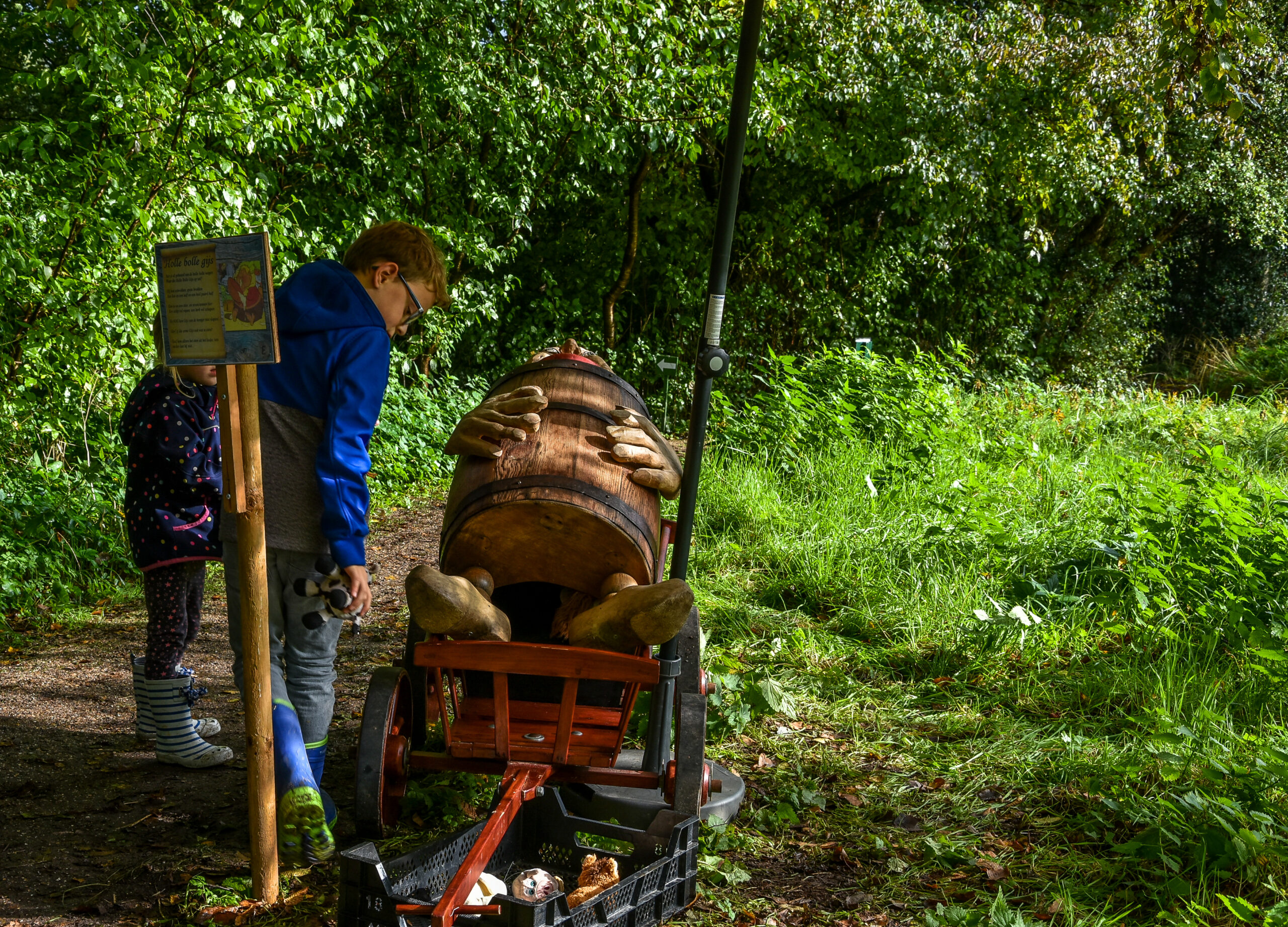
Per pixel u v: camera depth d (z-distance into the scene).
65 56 10.45
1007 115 15.68
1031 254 17.59
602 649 3.16
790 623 5.74
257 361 2.68
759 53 14.51
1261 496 6.54
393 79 12.69
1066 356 21.25
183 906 2.91
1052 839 3.50
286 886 3.04
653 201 17.58
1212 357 20.58
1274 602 5.22
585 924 2.51
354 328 3.07
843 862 3.34
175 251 2.74
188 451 3.66
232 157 9.99
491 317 13.94
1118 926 2.97
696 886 3.07
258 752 2.89
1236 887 3.10
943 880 3.24
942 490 7.57
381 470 10.06
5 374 7.34
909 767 4.08
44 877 3.06
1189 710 4.41
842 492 7.88
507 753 3.14
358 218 12.34
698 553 6.93
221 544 3.82
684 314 18.05
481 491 3.37
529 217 15.78
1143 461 10.08
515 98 12.66
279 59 8.77
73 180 7.73
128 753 4.07
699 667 3.51
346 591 2.94
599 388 3.70
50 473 7.31
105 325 7.28
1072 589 5.85
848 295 19.20
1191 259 23.11
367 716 3.19
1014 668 5.05
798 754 4.17
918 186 16.36
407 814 3.50
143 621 6.08
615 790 3.62
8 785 3.71
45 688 4.85
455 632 3.11
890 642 5.48
